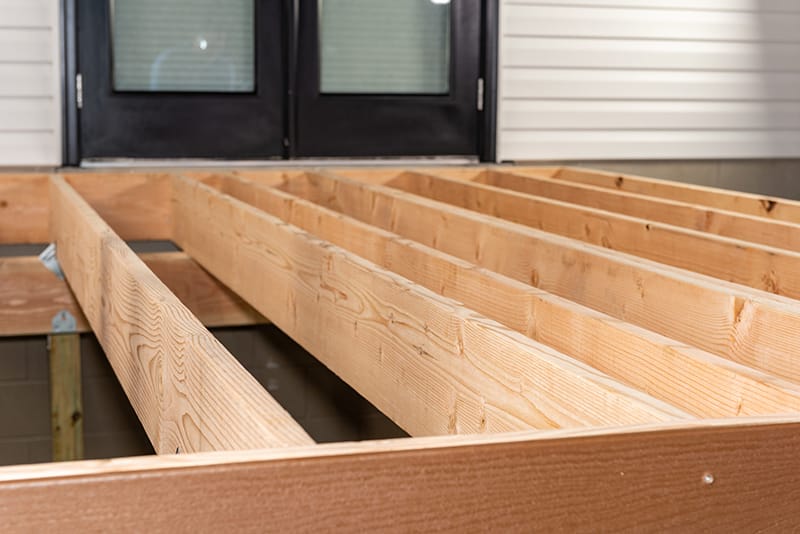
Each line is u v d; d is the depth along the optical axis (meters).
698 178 5.07
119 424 4.30
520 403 1.22
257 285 2.41
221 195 2.82
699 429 0.91
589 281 1.92
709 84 5.02
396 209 3.00
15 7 4.14
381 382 1.65
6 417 4.19
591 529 0.88
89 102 4.31
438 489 0.84
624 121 4.93
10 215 3.72
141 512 0.78
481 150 4.79
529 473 0.86
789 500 0.95
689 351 1.22
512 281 1.67
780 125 5.16
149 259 3.65
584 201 3.50
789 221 3.03
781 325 1.39
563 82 4.82
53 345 3.73
